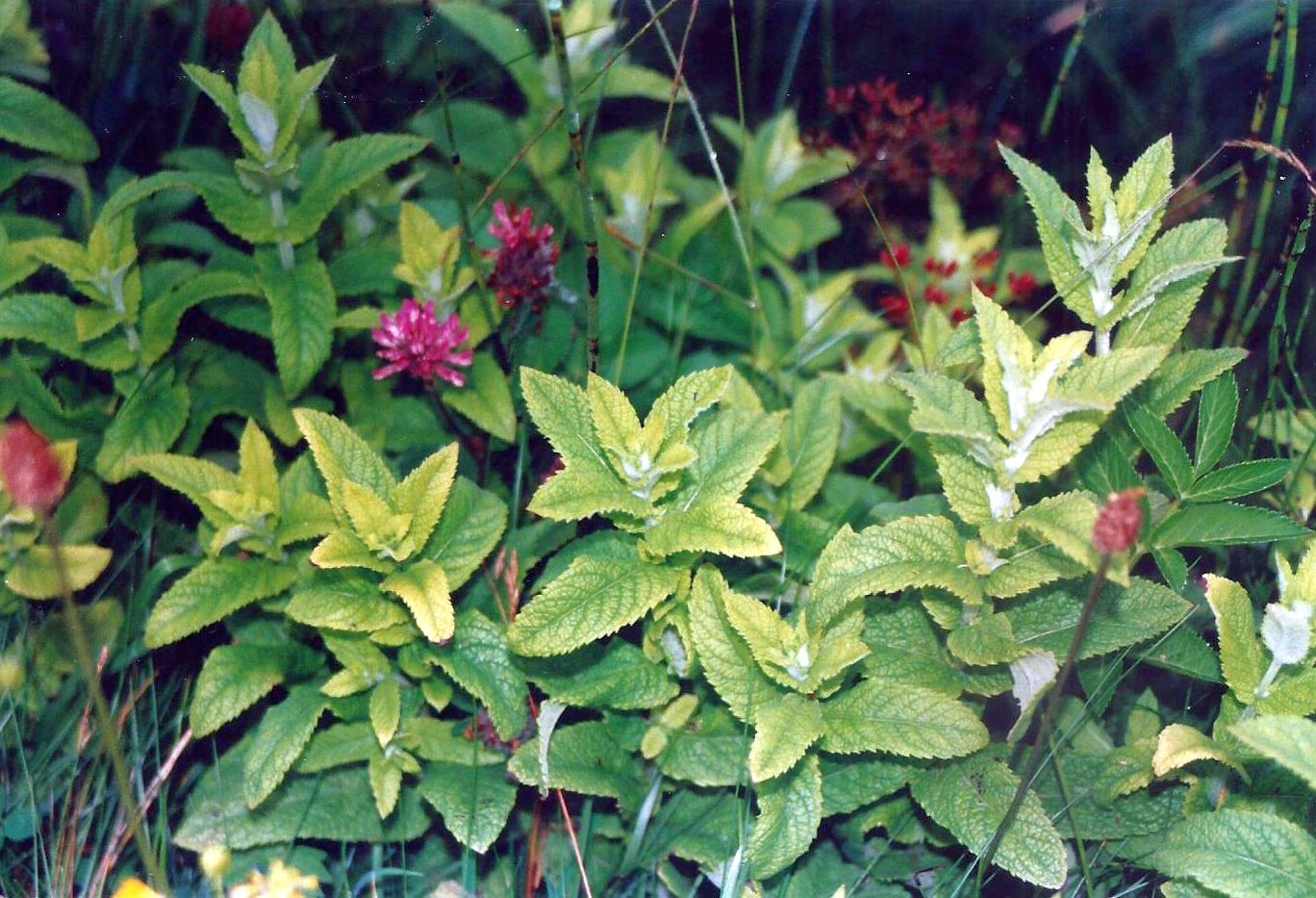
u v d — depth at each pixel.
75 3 0.67
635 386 0.64
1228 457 0.60
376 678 0.52
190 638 0.57
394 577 0.49
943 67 0.80
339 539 0.49
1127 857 0.51
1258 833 0.45
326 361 0.60
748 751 0.51
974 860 0.52
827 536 0.56
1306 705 0.46
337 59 0.71
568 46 0.66
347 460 0.51
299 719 0.50
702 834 0.52
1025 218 0.75
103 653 0.54
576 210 0.67
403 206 0.57
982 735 0.47
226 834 0.51
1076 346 0.46
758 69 0.78
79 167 0.62
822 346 0.64
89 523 0.57
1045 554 0.48
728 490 0.50
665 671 0.52
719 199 0.64
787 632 0.48
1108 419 0.53
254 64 0.55
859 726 0.48
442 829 0.54
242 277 0.57
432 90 0.73
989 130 0.78
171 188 0.63
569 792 0.54
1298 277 0.68
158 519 0.59
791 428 0.56
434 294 0.57
